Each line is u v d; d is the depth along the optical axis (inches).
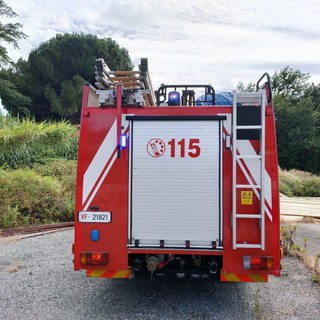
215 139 138.3
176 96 156.3
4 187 349.4
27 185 362.9
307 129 1353.3
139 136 140.9
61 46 1207.6
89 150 142.3
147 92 142.5
